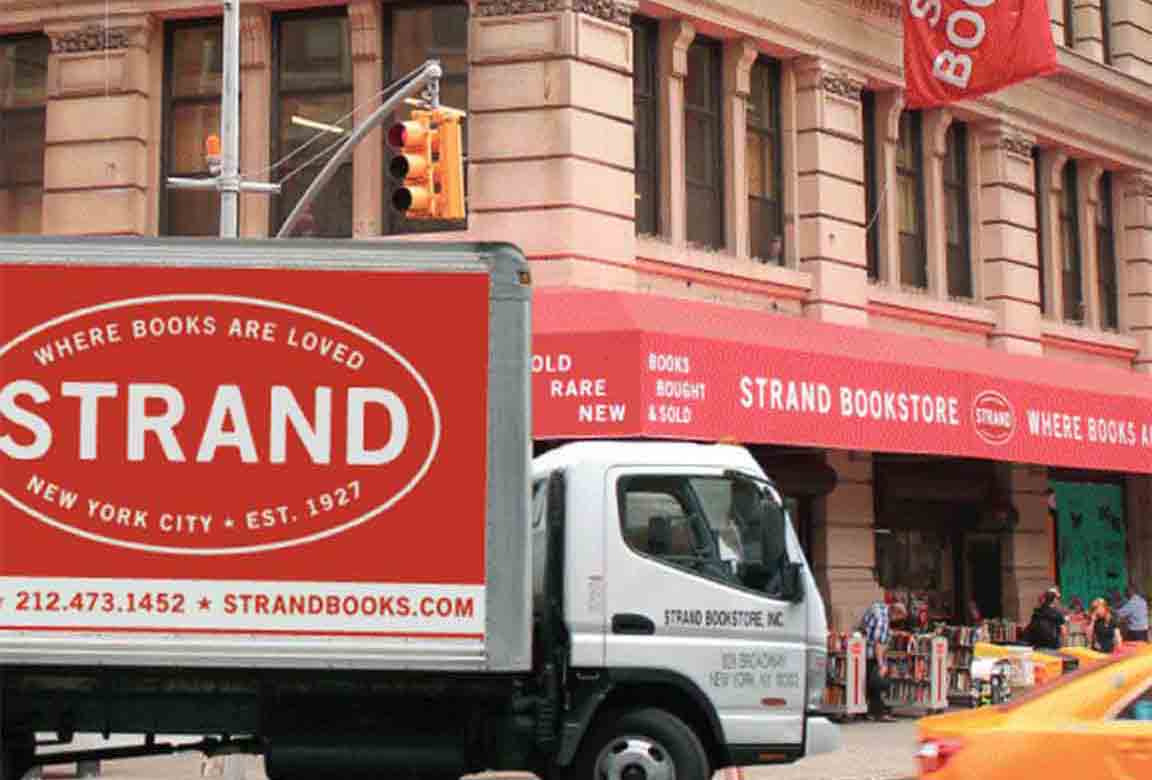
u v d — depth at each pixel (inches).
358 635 482.6
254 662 479.8
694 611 512.7
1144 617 1157.1
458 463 488.4
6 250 488.7
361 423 489.1
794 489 1000.9
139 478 484.7
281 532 484.4
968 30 1045.8
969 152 1198.3
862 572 1050.7
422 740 504.4
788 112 1047.0
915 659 992.2
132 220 941.8
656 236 956.0
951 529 1167.0
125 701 500.4
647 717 508.1
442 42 929.5
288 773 503.2
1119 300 1358.3
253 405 488.4
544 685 509.4
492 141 893.2
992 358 1094.4
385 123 925.2
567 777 517.3
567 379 824.3
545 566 521.0
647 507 517.7
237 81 757.9
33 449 484.7
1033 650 960.9
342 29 948.0
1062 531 1262.3
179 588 482.0
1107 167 1347.2
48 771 706.2
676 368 831.1
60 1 957.8
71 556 482.0
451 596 484.7
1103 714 377.7
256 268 491.2
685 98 992.2
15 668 486.3
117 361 488.7
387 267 492.7
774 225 1043.3
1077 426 1075.3
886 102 1114.1
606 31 908.6
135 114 946.7
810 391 897.5
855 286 1055.6
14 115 991.0
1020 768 372.8
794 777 717.9
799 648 518.9
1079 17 1320.1
